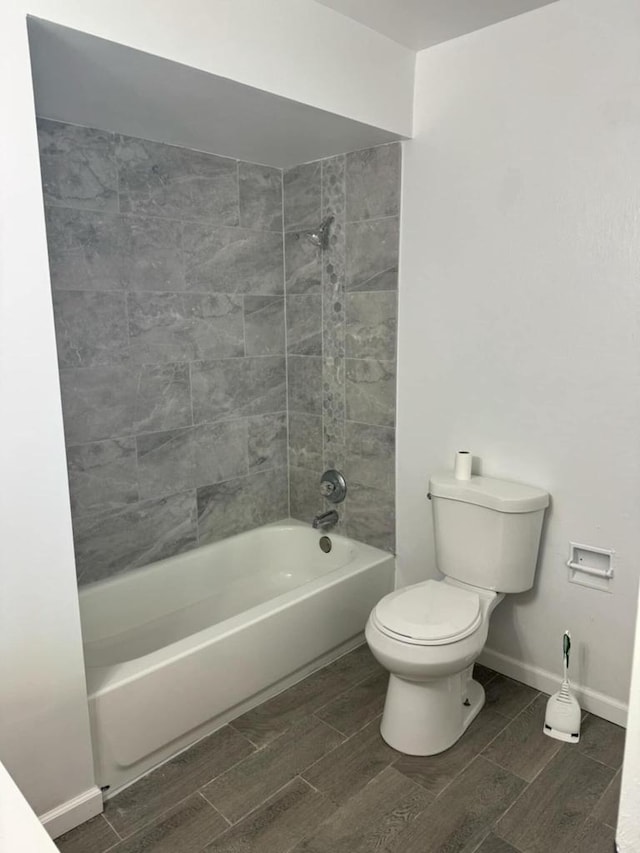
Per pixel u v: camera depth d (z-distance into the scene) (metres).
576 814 1.76
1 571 1.53
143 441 2.53
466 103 2.20
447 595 2.13
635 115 1.83
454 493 2.23
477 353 2.32
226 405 2.82
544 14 1.97
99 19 1.51
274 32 1.88
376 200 2.53
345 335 2.76
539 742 2.05
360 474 2.82
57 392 1.56
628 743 0.59
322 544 2.98
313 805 1.80
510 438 2.28
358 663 2.53
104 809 1.80
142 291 2.43
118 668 1.88
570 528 2.16
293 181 2.83
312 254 2.82
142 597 2.57
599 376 2.02
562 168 2.00
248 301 2.83
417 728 1.98
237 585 2.93
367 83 2.17
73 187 2.18
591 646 2.18
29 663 1.60
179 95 1.90
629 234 1.89
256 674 2.21
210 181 2.59
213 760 1.99
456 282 2.34
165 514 2.65
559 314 2.08
